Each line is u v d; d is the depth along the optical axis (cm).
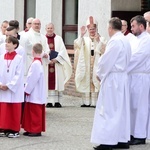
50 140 1200
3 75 1223
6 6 2388
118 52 1098
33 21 1605
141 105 1165
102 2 1791
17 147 1133
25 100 1248
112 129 1091
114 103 1098
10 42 1223
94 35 1720
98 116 1105
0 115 1229
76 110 1633
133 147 1140
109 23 1117
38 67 1246
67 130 1310
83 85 1717
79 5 1898
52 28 1709
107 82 1102
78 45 1720
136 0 1817
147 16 1250
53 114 1545
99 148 1103
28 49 1470
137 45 1159
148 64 1166
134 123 1168
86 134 1264
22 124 1258
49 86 1697
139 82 1162
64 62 1722
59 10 2067
